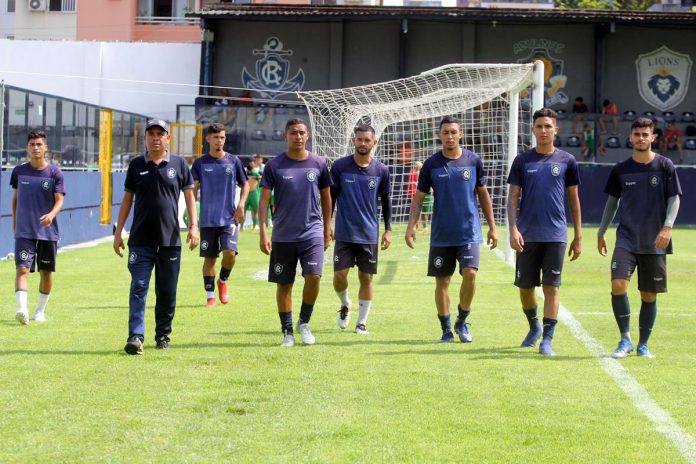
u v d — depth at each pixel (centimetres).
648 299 920
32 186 1098
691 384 789
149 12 4300
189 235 933
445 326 998
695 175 3306
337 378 803
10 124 1884
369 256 1038
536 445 617
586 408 709
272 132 3484
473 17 3503
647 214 907
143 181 903
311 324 1114
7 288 1438
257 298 1349
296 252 956
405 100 1917
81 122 2355
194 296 1372
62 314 1176
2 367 842
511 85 1752
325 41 3688
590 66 3669
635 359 898
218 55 3684
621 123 3475
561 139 3491
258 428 651
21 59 3747
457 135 977
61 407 703
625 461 585
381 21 3669
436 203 982
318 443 617
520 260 948
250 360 880
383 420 672
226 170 1266
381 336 1029
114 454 593
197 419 673
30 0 4584
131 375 812
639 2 6028
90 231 2448
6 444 611
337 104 1964
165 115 3750
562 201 938
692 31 3647
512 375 820
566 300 1338
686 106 3672
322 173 973
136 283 905
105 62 3747
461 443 620
